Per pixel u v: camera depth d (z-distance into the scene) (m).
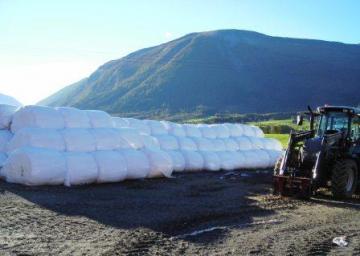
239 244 7.98
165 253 7.32
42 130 13.88
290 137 14.02
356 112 14.30
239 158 20.27
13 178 13.17
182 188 14.09
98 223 9.08
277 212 10.95
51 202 10.84
